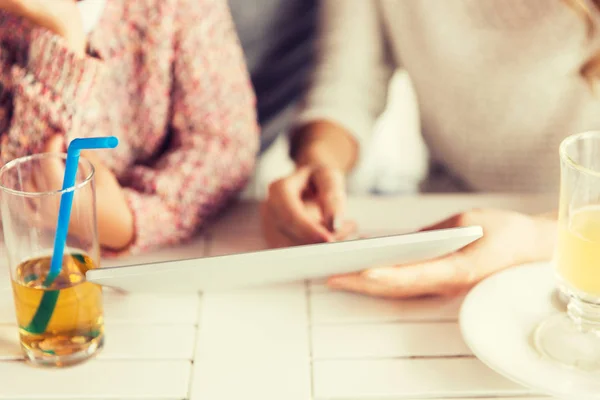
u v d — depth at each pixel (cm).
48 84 92
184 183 101
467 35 140
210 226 102
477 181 155
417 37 144
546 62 136
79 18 97
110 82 109
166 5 107
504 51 139
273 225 95
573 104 138
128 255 95
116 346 77
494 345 73
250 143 113
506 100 142
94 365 74
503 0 135
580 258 70
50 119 93
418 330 80
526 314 79
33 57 92
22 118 93
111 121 112
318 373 73
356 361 75
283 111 169
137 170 103
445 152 156
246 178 111
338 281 83
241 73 116
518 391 71
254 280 74
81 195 70
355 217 103
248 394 70
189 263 65
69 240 72
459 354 76
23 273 71
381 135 175
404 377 72
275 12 161
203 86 111
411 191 166
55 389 70
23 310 71
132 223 95
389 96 165
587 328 75
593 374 69
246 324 81
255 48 164
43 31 91
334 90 140
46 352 72
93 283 70
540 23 134
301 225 91
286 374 73
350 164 134
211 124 111
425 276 82
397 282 81
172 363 74
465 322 77
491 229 88
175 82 112
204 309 83
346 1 145
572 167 68
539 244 88
